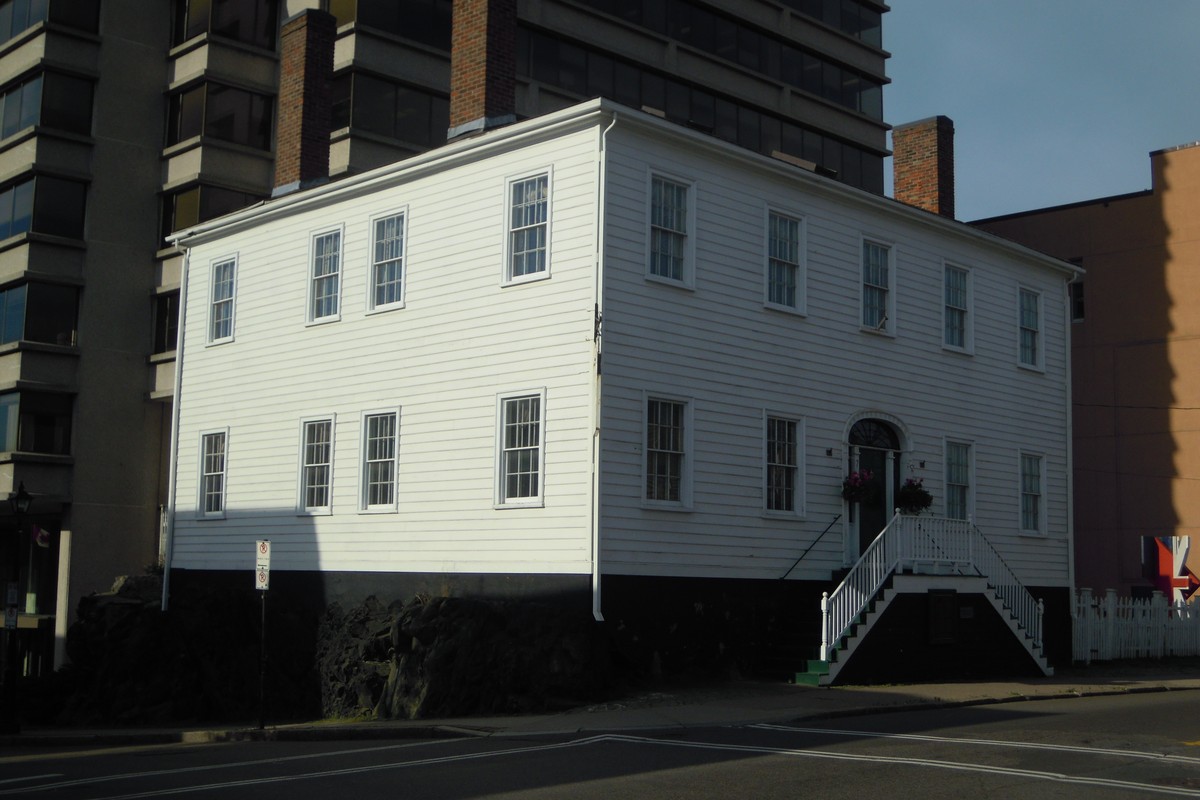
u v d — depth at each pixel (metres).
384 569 26.11
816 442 26.41
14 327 38.62
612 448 22.55
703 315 24.44
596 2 45.72
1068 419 33.50
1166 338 40.44
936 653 25.88
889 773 13.16
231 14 40.41
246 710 27.91
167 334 40.16
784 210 26.38
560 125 23.66
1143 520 40.34
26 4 40.09
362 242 27.88
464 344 25.22
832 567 26.39
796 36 53.19
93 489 38.84
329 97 32.38
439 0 40.69
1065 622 32.22
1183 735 16.52
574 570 22.39
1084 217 42.69
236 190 40.12
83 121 39.59
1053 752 14.77
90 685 30.56
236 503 29.97
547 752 15.57
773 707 19.69
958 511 29.81
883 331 28.20
